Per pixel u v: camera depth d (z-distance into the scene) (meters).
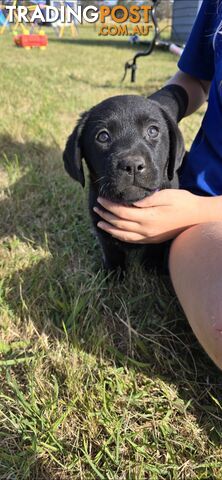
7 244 0.54
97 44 3.13
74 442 0.32
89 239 0.56
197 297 0.32
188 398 0.36
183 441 0.32
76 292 0.45
